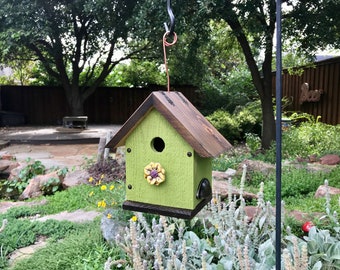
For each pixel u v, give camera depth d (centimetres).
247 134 755
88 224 296
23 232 283
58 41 987
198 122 136
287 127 784
